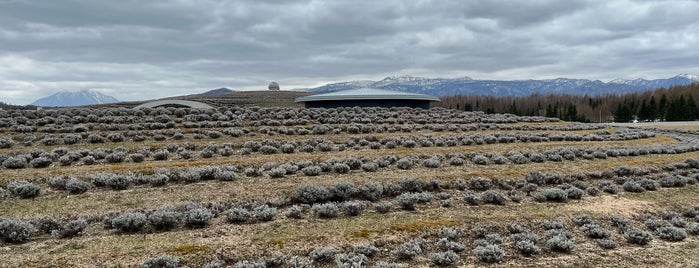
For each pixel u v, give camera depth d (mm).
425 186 20219
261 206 16344
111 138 27328
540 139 34344
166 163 22250
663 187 22906
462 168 24344
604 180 23359
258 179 20703
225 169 21500
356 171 23016
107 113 37094
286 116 40531
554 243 13930
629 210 18547
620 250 14305
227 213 15734
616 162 27016
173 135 29625
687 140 40625
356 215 16625
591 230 15500
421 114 47906
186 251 12305
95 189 18141
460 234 14820
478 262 12820
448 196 19281
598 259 13398
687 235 16031
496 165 25609
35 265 11227
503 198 19031
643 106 110250
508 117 51188
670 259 13641
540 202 19359
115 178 18281
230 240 13438
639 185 22047
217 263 11547
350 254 12594
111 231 14141
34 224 14062
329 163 23219
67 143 26234
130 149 24859
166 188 18688
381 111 49688
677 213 18594
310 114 42531
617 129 45094
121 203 16688
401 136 32938
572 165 26000
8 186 17297
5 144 24625
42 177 18906
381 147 29109
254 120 37500
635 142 35781
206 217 14797
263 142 27938
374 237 13977
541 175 22406
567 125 46344
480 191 20781
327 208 16266
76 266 11305
